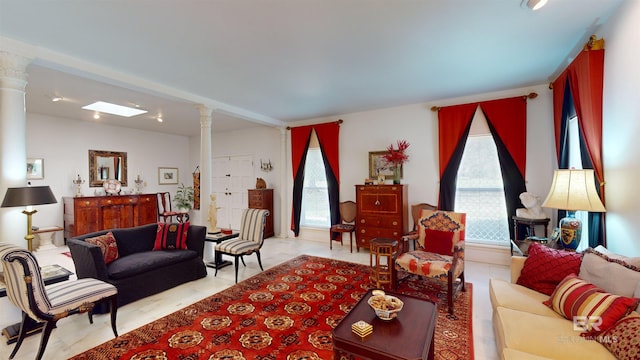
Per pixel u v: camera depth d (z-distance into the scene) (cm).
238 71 324
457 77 356
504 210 423
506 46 272
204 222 440
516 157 404
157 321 262
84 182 591
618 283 168
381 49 275
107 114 529
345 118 551
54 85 362
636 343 134
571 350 150
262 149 677
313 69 322
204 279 372
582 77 261
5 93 244
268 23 225
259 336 236
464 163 448
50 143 546
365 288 336
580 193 238
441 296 312
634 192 202
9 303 242
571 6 211
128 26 226
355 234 514
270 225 636
